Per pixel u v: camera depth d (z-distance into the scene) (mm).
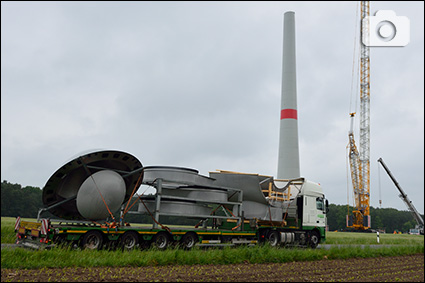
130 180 16438
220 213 20656
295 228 21328
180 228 17344
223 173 19219
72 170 14820
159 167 16953
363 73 94500
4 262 10430
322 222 22812
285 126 54062
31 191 87375
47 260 11117
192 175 17453
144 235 15727
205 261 12484
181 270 10867
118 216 16438
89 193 14578
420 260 17422
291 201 21594
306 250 16172
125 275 9633
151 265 11609
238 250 14078
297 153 53500
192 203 17531
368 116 93250
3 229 22391
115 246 15070
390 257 18406
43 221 13633
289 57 56062
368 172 92375
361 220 91000
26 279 8781
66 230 13938
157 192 16359
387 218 143875
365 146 93000
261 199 19859
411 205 30547
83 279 8930
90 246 14414
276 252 14508
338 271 12141
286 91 55031
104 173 15078
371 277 11156
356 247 19047
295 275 10828
